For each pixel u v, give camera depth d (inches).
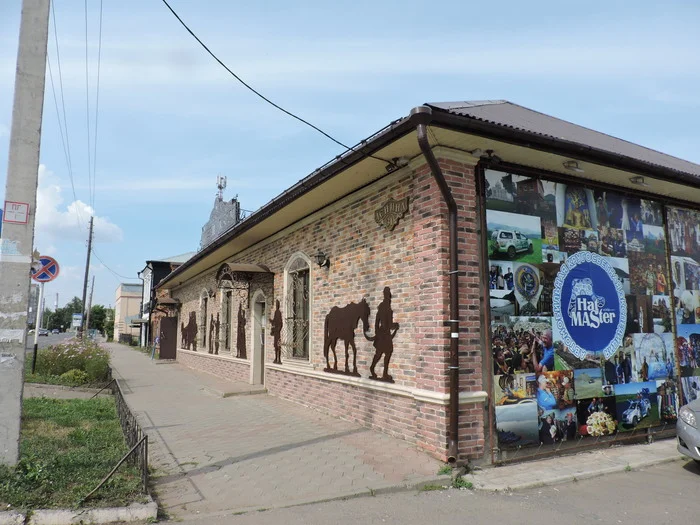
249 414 375.2
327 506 191.3
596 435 279.4
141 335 1749.5
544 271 275.7
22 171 212.4
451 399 235.0
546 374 266.1
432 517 181.2
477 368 246.2
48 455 232.2
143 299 1781.5
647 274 326.0
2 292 205.0
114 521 170.7
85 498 177.0
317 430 310.5
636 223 326.6
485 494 207.3
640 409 302.4
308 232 402.3
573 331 281.0
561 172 292.4
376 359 301.4
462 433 237.3
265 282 493.0
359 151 261.0
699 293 354.6
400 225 286.4
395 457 247.3
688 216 361.4
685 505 197.3
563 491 213.2
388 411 289.3
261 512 184.9
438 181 239.6
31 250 211.6
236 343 583.2
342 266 346.9
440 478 218.4
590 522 178.4
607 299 300.8
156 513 175.3
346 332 336.8
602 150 261.7
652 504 197.9
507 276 261.6
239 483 215.5
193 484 215.2
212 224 977.5
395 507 190.9
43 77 220.4
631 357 305.4
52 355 587.5
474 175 262.7
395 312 285.9
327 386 361.4
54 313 4180.6
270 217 406.6
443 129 226.1
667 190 334.6
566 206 292.4
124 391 510.6
